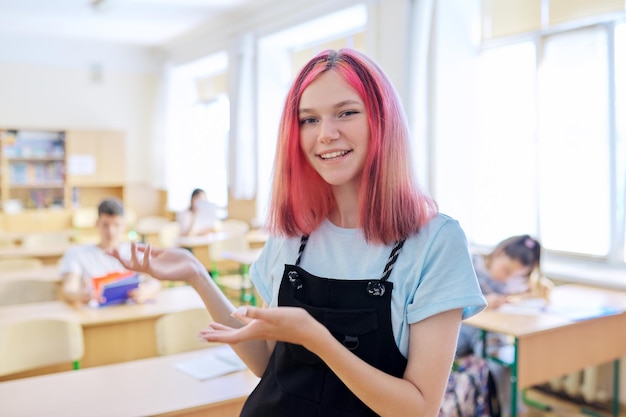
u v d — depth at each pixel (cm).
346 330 94
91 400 185
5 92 813
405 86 439
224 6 647
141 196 885
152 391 193
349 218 105
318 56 102
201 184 873
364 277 98
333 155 98
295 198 107
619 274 380
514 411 276
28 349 242
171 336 253
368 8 494
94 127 875
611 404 360
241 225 685
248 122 688
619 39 371
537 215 424
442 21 447
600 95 384
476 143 467
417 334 92
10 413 175
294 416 97
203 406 183
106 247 342
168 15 689
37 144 822
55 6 654
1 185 796
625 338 317
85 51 859
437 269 92
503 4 439
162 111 881
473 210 471
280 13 626
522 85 433
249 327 83
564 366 291
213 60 784
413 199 96
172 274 118
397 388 87
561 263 412
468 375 298
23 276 386
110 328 302
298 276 103
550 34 409
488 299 317
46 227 811
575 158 400
